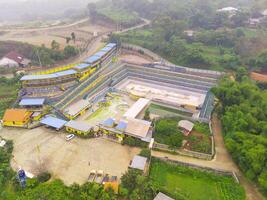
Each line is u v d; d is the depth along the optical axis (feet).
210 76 374.02
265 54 377.71
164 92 361.51
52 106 296.71
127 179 194.49
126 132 254.68
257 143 208.95
